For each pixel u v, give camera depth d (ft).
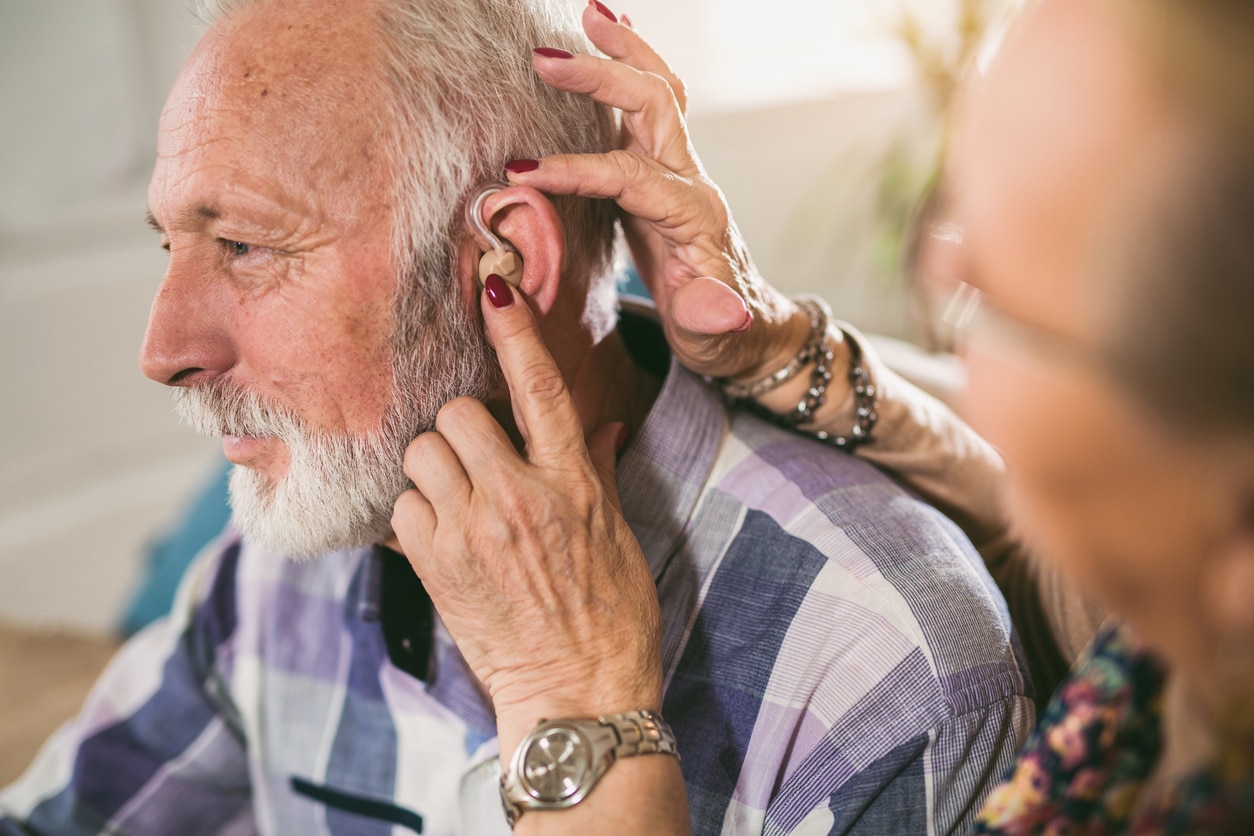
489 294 2.40
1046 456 1.34
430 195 2.45
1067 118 1.23
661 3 10.43
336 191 2.38
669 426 2.85
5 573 7.08
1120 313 1.20
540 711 2.31
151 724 3.53
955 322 1.42
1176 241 1.14
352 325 2.46
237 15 2.43
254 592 3.48
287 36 2.38
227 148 2.33
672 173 2.61
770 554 2.75
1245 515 1.22
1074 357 1.26
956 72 8.08
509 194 2.48
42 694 6.57
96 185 7.54
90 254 7.39
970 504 3.14
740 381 2.97
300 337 2.44
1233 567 1.24
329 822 3.33
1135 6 1.20
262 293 2.44
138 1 7.59
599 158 2.51
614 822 2.21
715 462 2.91
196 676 3.52
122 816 3.49
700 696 2.71
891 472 3.10
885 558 2.63
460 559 2.33
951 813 2.49
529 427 2.39
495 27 2.56
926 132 9.06
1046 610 3.05
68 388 7.35
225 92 2.35
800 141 10.78
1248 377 1.13
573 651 2.33
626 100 2.59
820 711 2.56
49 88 7.18
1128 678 1.69
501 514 2.31
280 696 3.40
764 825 2.58
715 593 2.78
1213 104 1.13
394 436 2.56
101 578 7.50
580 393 2.93
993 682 2.50
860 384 2.98
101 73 7.43
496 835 2.97
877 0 10.46
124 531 7.58
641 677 2.37
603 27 2.67
